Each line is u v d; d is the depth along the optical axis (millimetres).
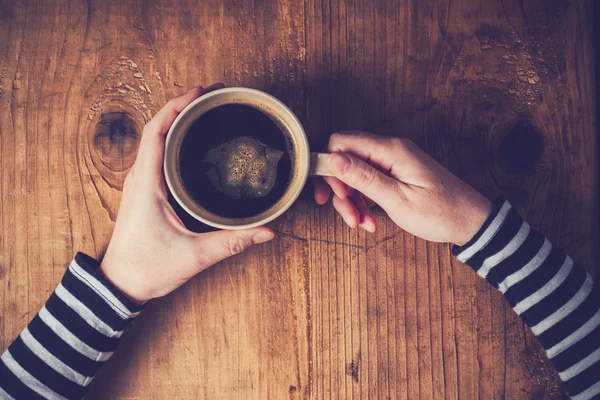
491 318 531
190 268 485
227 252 484
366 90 529
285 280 526
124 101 523
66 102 523
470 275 532
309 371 526
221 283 524
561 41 537
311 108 527
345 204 498
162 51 522
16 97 523
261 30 525
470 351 531
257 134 475
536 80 537
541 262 479
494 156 535
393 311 529
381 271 529
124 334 521
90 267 483
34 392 474
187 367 523
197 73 523
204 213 470
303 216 526
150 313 522
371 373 528
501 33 535
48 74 523
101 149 523
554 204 537
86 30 522
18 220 523
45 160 523
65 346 476
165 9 522
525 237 479
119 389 521
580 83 537
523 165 536
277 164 476
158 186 482
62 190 523
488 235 477
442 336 530
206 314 524
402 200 473
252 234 478
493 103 535
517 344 532
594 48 536
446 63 532
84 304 479
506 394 531
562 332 480
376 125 529
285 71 525
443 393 529
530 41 536
